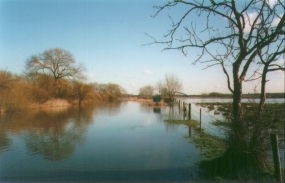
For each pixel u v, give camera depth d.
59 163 8.63
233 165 6.95
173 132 15.13
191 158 8.93
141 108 39.97
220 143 10.66
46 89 43.03
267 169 6.59
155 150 10.40
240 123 6.96
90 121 21.42
